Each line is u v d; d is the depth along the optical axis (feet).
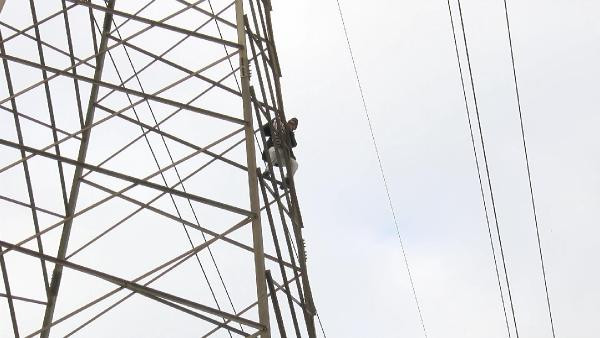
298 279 43.83
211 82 49.29
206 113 41.86
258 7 50.39
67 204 51.55
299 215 47.14
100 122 47.85
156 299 39.78
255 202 39.14
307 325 42.75
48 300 48.03
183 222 45.14
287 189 46.19
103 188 52.08
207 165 50.70
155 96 42.32
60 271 48.85
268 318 35.60
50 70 42.88
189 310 41.22
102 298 39.96
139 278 39.19
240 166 49.49
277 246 41.34
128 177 40.22
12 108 49.42
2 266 44.91
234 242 42.75
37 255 36.58
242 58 43.88
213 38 44.37
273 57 51.31
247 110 42.06
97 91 55.83
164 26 44.47
